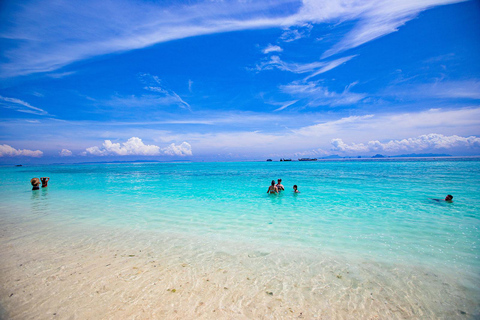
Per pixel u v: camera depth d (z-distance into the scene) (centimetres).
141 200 1218
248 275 425
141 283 399
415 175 2433
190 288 384
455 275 418
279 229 695
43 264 471
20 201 1210
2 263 475
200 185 1898
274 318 313
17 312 323
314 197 1236
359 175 2578
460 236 615
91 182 2267
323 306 337
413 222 749
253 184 1927
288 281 404
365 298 354
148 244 582
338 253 516
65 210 980
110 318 312
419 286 384
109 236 643
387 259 483
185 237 632
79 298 356
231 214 890
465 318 310
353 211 912
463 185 1608
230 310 329
